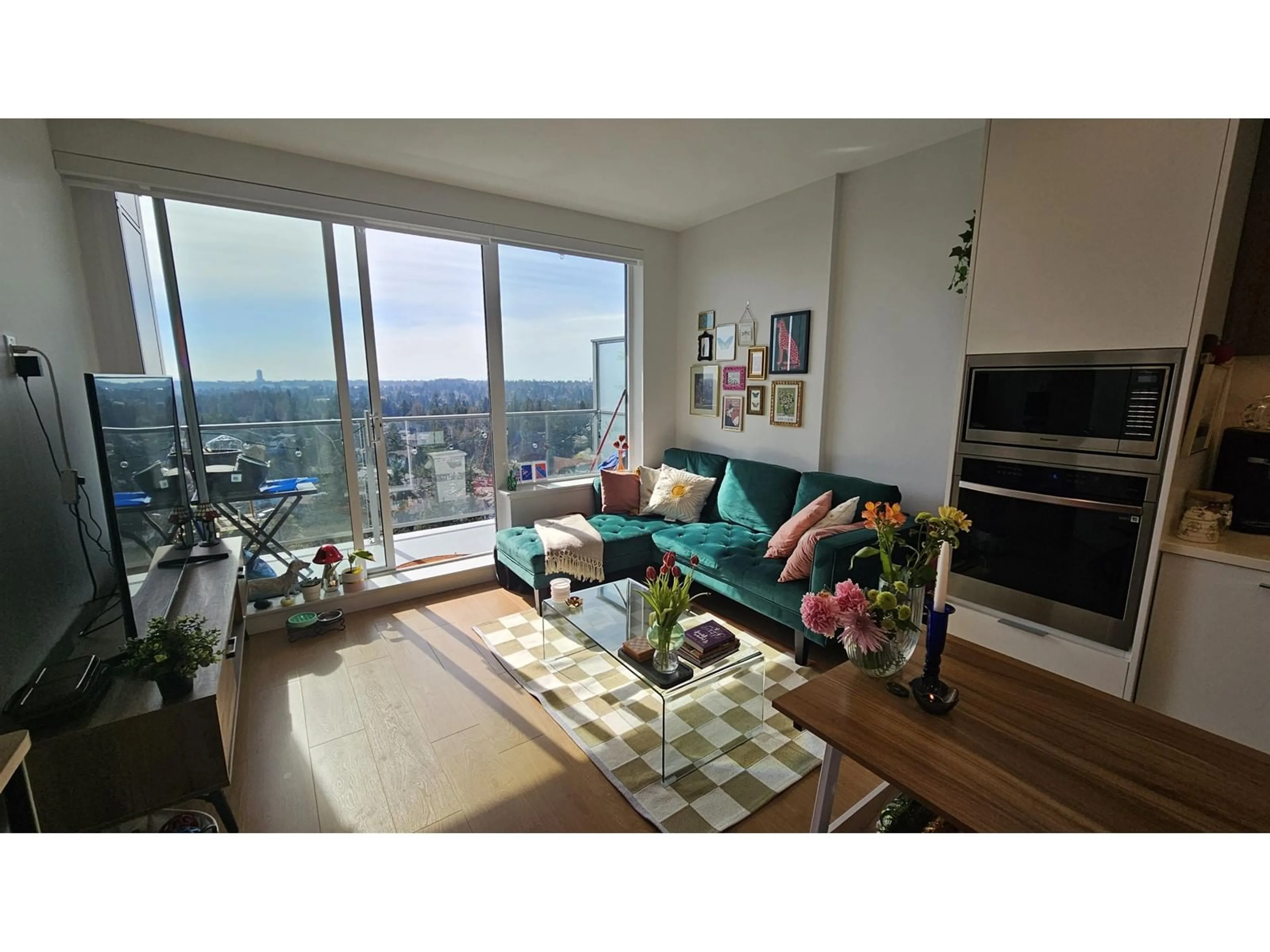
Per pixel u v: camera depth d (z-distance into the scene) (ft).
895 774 3.32
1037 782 3.23
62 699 4.59
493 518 13.85
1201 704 5.97
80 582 6.57
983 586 7.60
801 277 11.64
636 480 13.53
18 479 5.38
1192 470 6.39
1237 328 6.36
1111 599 6.43
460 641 9.85
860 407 10.93
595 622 8.39
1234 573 5.60
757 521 11.63
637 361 14.87
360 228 10.62
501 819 5.83
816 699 4.09
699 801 6.04
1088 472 6.47
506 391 13.02
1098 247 6.16
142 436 6.49
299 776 6.45
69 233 7.86
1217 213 5.35
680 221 13.93
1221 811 3.00
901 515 4.41
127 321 8.66
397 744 7.04
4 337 5.52
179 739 4.92
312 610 10.47
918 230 9.63
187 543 8.30
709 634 7.25
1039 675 4.35
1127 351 6.04
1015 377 7.00
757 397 12.96
